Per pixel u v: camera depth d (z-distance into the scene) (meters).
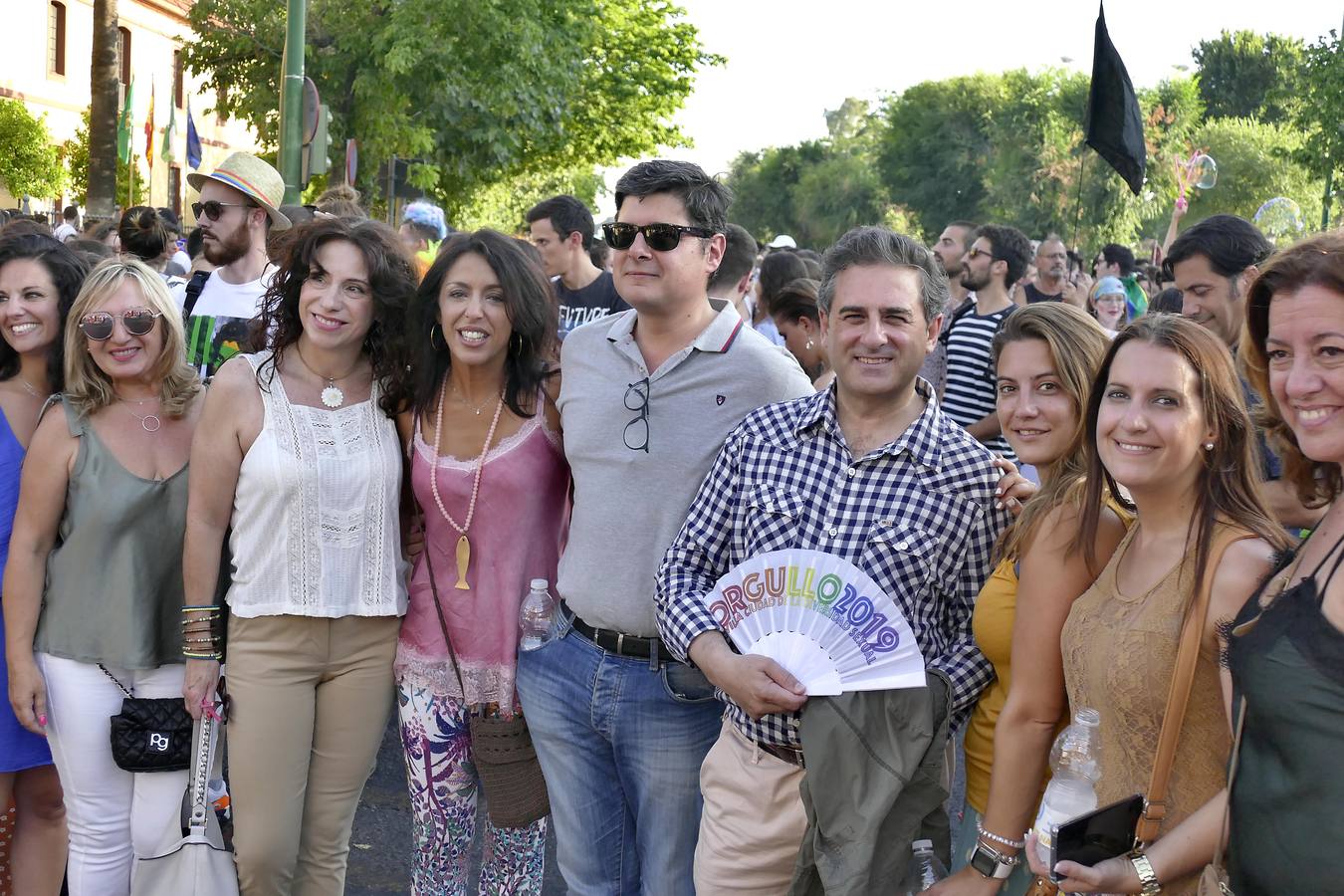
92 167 18.34
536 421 3.47
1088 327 2.86
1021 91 63.16
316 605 3.33
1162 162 44.91
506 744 3.49
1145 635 2.27
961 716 2.87
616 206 3.24
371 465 3.39
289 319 3.43
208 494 3.35
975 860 2.65
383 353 3.49
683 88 27.23
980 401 6.44
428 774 3.55
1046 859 2.30
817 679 2.78
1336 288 1.90
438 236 8.77
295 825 3.42
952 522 2.87
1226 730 2.23
